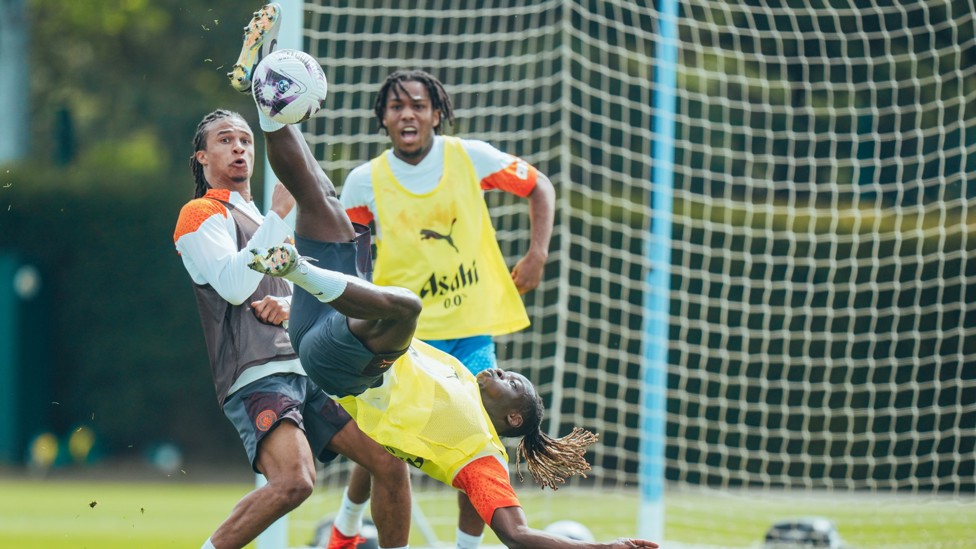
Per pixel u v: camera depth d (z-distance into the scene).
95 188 78.31
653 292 30.55
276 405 17.09
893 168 54.41
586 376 55.22
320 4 46.88
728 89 58.16
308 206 15.96
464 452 16.70
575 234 58.19
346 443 18.28
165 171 85.38
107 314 78.25
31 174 78.94
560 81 58.19
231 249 17.33
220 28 85.31
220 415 79.12
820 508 41.44
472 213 21.62
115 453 79.38
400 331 15.15
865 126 56.25
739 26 57.78
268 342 17.39
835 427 52.72
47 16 92.25
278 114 15.24
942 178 37.12
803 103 57.66
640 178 59.56
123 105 89.44
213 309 17.58
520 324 21.89
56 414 79.00
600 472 38.91
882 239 51.50
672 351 54.50
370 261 16.94
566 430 56.31
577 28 58.28
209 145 18.22
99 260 78.25
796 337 50.84
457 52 60.69
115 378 78.50
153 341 78.12
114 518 42.03
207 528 38.50
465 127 46.44
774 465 53.94
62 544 33.72
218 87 85.81
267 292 17.78
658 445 30.08
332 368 15.62
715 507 42.03
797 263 51.75
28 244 77.88
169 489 58.25
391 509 18.56
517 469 18.39
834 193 38.75
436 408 16.83
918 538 34.44
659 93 31.23
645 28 59.06
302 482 16.73
